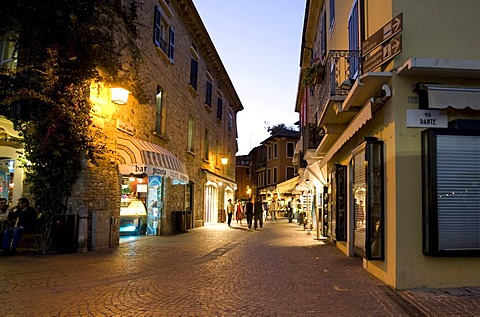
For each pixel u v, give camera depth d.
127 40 12.64
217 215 27.52
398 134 6.55
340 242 11.85
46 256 9.62
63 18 10.20
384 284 6.79
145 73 14.16
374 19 7.84
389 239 6.73
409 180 6.49
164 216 16.17
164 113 16.39
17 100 10.09
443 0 6.82
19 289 6.25
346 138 8.77
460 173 6.39
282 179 49.59
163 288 6.47
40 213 10.39
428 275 6.36
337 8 12.40
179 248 11.73
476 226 6.37
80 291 6.18
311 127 15.98
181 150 18.77
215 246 12.45
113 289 6.34
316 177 15.90
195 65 21.36
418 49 6.69
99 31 10.72
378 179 7.16
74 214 10.41
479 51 6.73
